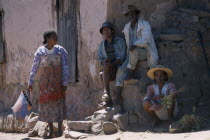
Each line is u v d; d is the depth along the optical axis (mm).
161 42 7473
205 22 7980
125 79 7062
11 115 9836
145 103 6516
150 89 6629
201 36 7836
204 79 7637
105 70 7234
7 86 10977
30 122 8711
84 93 8422
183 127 6180
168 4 7988
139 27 7094
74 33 8594
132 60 7051
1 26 11094
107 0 7668
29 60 10031
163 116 6570
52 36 7148
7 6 10805
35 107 9711
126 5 7684
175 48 7465
